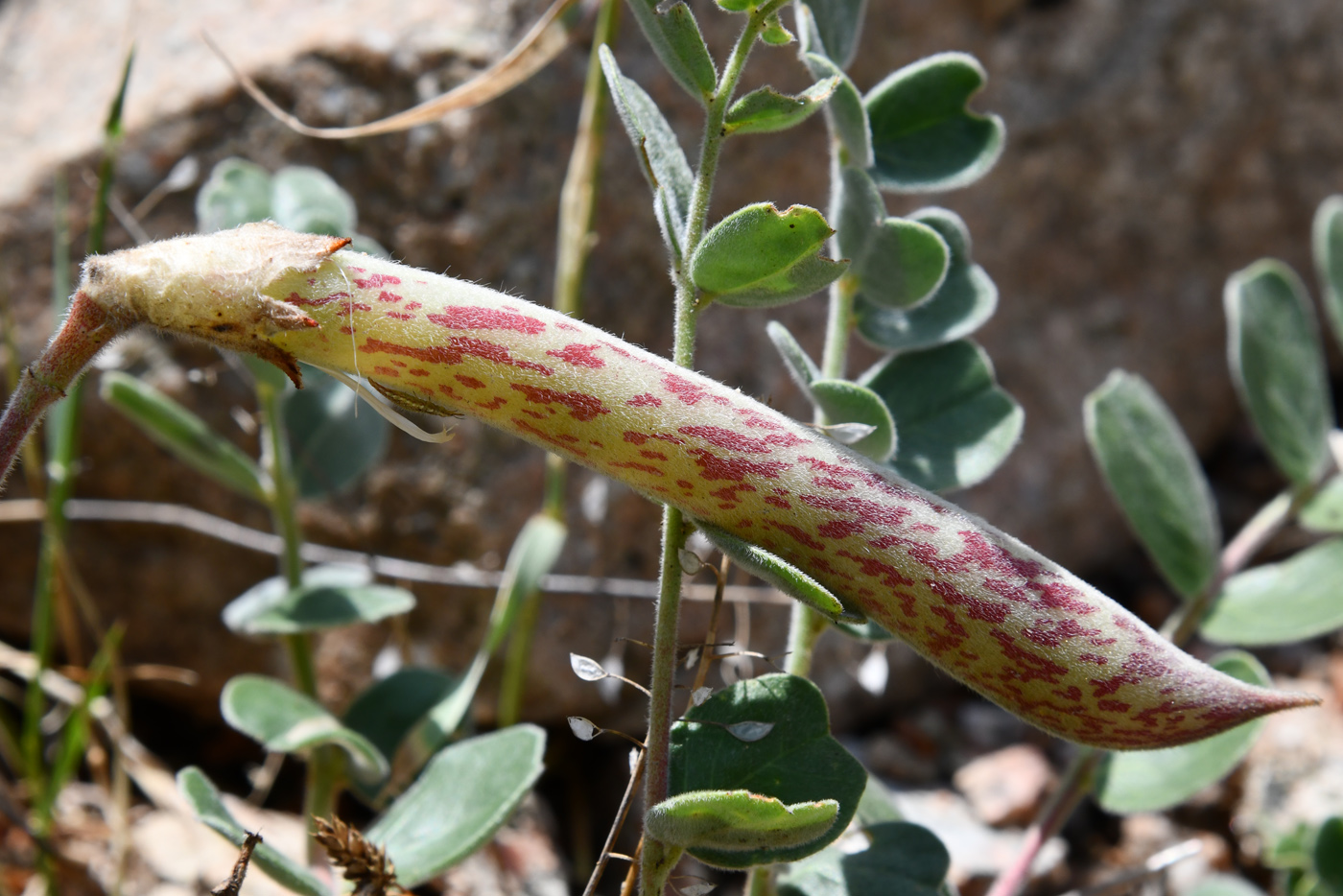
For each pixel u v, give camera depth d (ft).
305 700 0.51
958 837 0.78
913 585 0.37
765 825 0.38
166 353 0.71
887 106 0.47
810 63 0.43
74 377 0.38
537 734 0.47
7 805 0.60
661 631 0.40
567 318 0.37
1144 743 0.38
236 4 0.79
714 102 0.39
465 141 0.74
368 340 0.37
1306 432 0.60
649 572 0.77
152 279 0.37
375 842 0.46
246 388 0.71
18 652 0.73
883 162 0.47
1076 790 0.53
